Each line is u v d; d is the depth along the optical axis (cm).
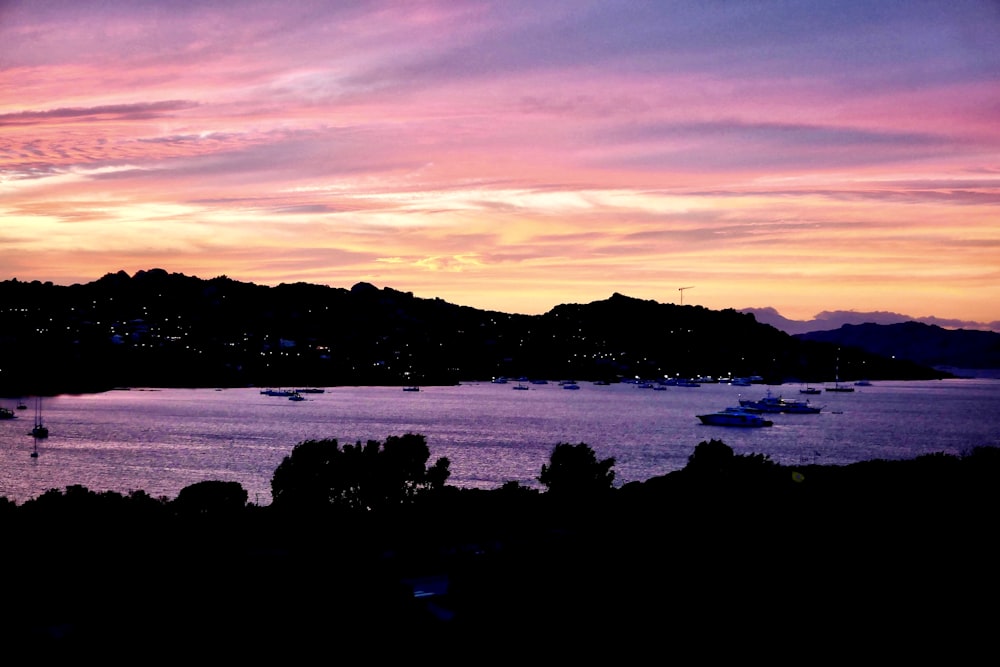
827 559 4231
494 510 6088
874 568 4072
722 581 3894
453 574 4050
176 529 5044
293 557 4359
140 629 3341
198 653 3125
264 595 3647
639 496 6250
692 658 3066
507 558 4250
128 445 17250
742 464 6400
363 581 3806
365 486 6138
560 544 4622
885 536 4628
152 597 3678
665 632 3288
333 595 3631
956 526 4812
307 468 6044
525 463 14400
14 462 14312
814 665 3050
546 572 3991
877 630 3331
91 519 4878
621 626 3366
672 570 4044
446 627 3403
